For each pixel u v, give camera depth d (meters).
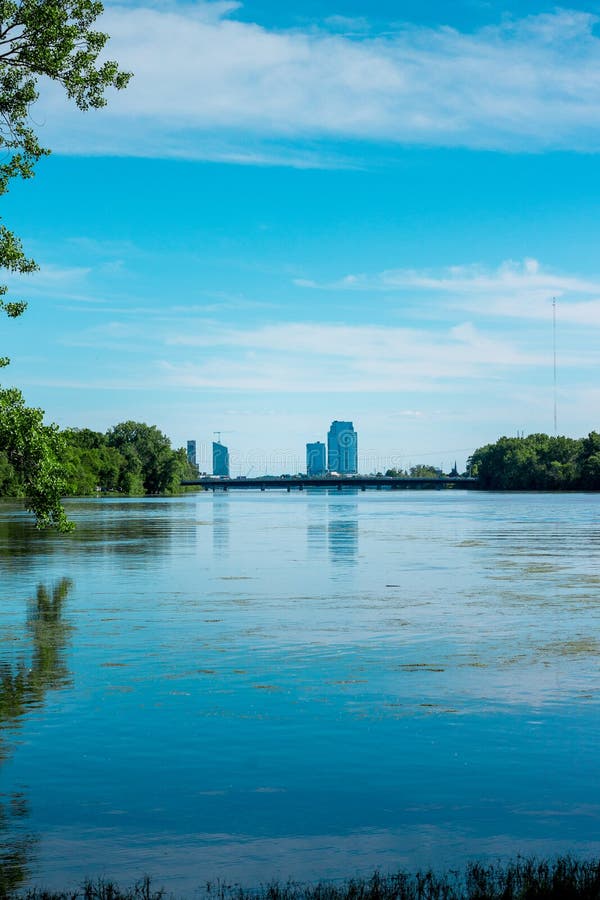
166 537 75.12
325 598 33.84
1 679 19.69
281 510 166.75
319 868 10.22
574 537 73.81
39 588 37.31
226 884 9.82
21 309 25.59
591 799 12.27
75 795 12.49
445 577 41.75
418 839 10.99
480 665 21.05
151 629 26.42
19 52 24.50
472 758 14.01
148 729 15.70
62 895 9.55
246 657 22.12
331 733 15.40
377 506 191.38
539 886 9.66
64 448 27.66
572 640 24.44
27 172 25.45
